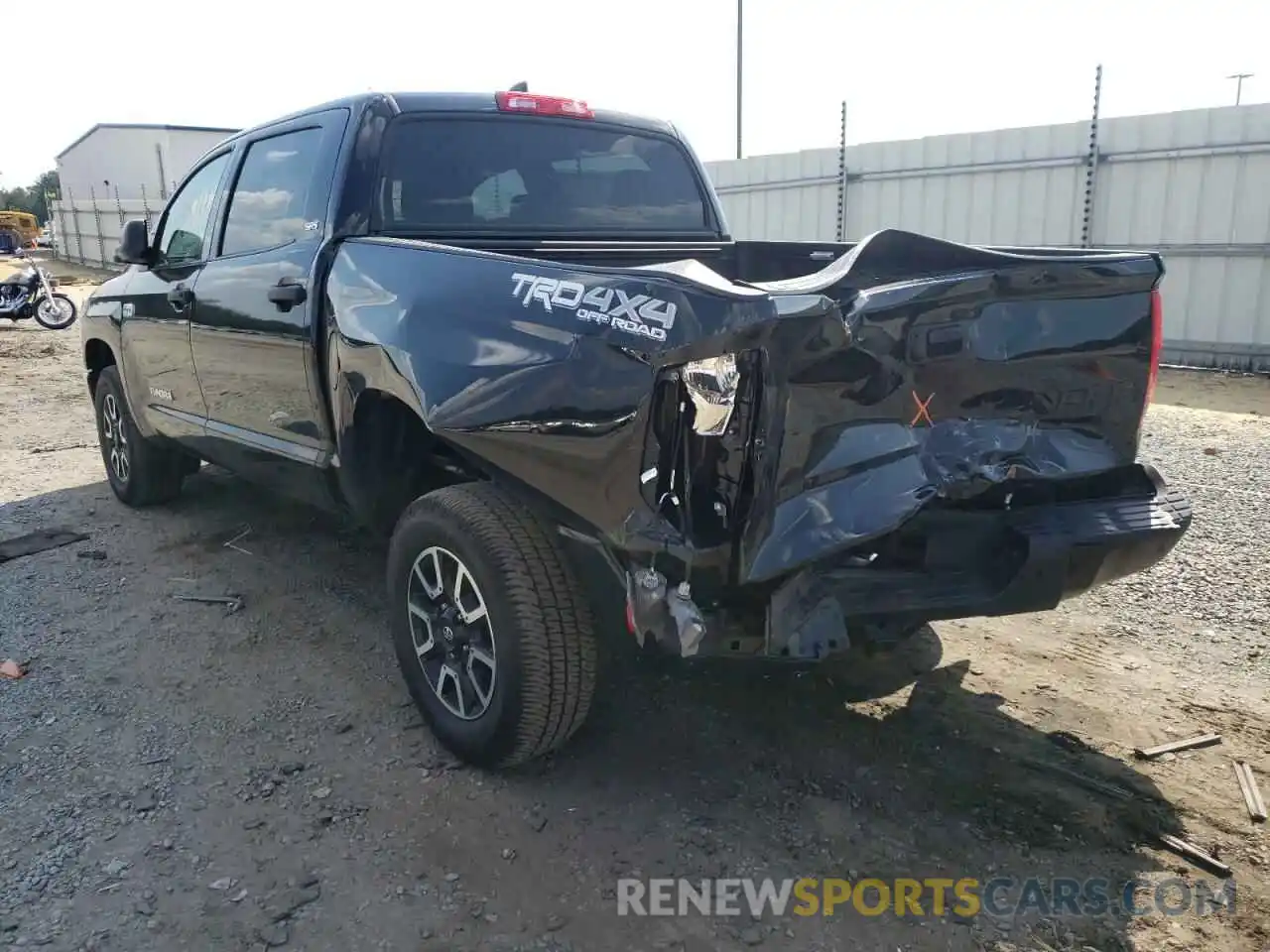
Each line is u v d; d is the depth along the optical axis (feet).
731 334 7.77
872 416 8.61
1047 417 9.67
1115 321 9.76
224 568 16.05
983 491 8.94
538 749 9.81
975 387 9.13
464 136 13.34
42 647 13.20
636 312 8.36
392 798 9.81
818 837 9.25
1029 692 11.93
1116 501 9.77
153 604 14.60
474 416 9.29
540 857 8.95
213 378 14.73
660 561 8.39
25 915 8.17
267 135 14.55
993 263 9.02
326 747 10.75
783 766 10.39
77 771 10.28
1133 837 9.26
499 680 9.55
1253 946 7.95
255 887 8.54
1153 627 13.76
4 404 31.71
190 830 9.30
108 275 105.91
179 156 143.43
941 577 9.07
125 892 8.45
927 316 8.65
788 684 12.07
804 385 8.09
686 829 9.35
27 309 54.49
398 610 10.80
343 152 12.50
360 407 11.16
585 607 9.57
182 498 19.95
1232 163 33.88
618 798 9.83
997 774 10.23
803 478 8.24
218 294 14.15
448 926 8.10
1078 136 36.86
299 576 15.69
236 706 11.62
